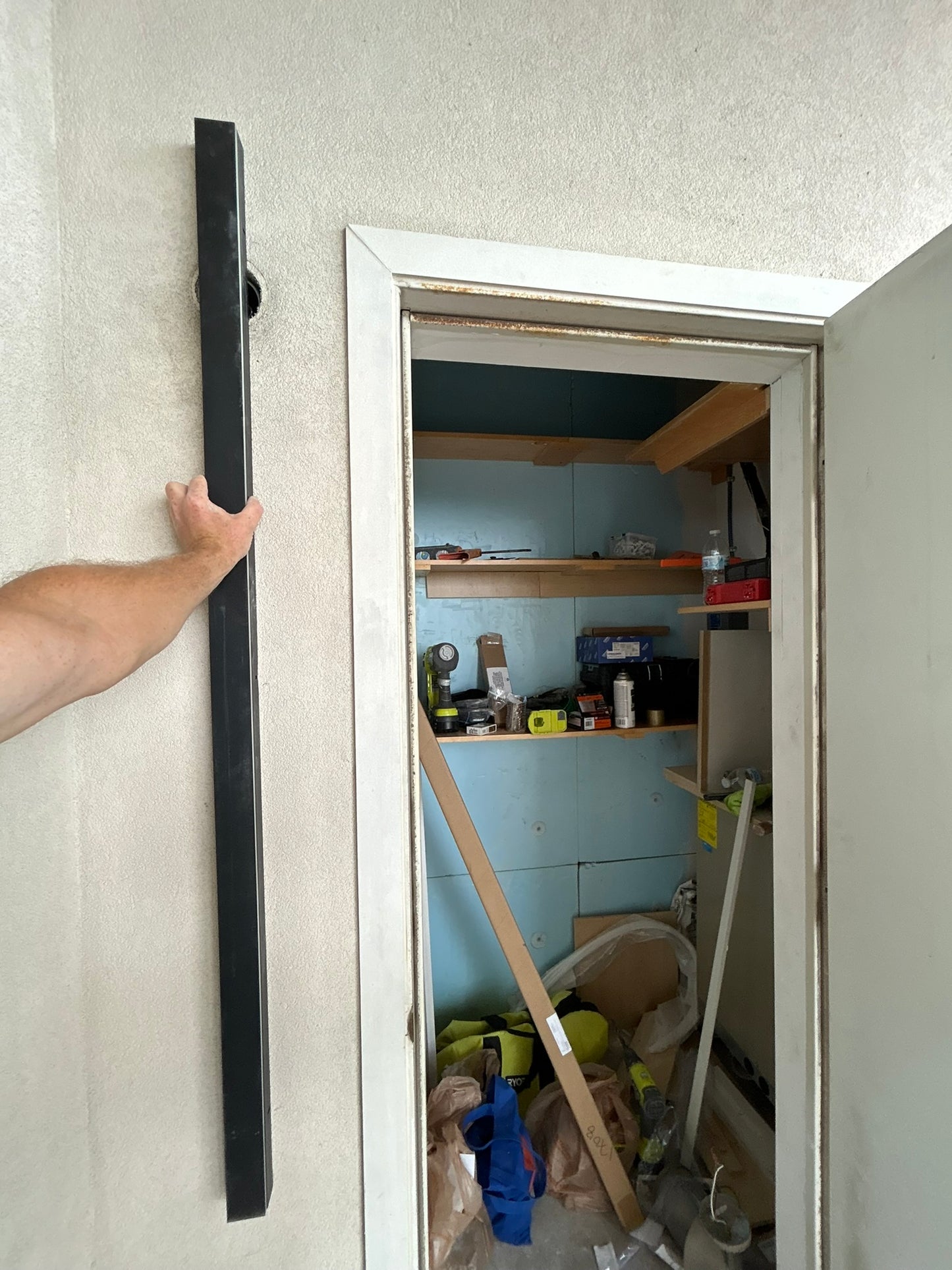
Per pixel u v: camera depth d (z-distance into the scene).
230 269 0.51
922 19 0.71
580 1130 1.31
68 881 0.52
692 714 1.68
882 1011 0.67
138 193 0.53
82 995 0.54
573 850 1.84
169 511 0.53
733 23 0.66
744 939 1.48
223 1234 0.56
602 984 1.78
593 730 1.55
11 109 0.47
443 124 0.59
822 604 0.76
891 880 0.65
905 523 0.62
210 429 0.51
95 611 0.41
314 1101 0.59
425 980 1.46
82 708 0.53
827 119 0.69
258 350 0.56
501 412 1.88
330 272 0.57
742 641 1.57
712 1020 1.36
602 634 1.82
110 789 0.54
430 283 0.58
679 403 1.96
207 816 0.56
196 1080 0.56
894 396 0.62
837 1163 0.74
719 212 0.66
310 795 0.58
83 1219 0.53
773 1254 1.14
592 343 0.71
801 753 0.79
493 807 1.78
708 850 1.67
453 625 1.74
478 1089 1.36
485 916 1.79
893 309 0.62
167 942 0.55
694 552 1.89
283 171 0.56
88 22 0.52
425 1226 0.63
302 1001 0.58
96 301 0.52
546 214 0.61
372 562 0.58
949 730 0.58
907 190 0.71
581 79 0.62
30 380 0.48
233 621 0.52
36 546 0.48
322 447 0.57
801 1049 0.79
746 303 0.67
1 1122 0.44
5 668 0.33
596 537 1.84
